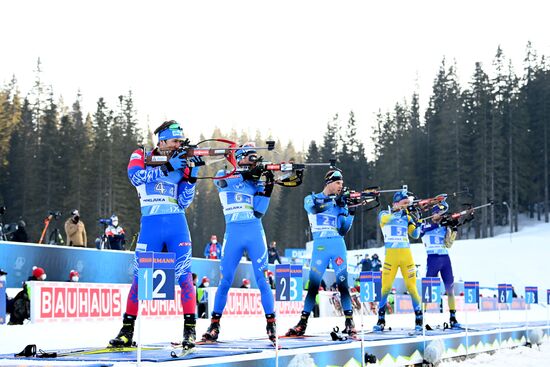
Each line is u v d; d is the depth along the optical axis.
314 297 10.45
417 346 10.23
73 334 9.64
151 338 10.70
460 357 11.93
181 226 6.98
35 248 14.97
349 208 10.88
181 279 6.83
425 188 74.69
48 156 66.50
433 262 13.72
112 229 18.61
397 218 12.51
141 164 6.95
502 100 70.75
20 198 66.12
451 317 13.71
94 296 12.14
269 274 18.23
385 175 75.06
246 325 12.59
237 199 8.77
